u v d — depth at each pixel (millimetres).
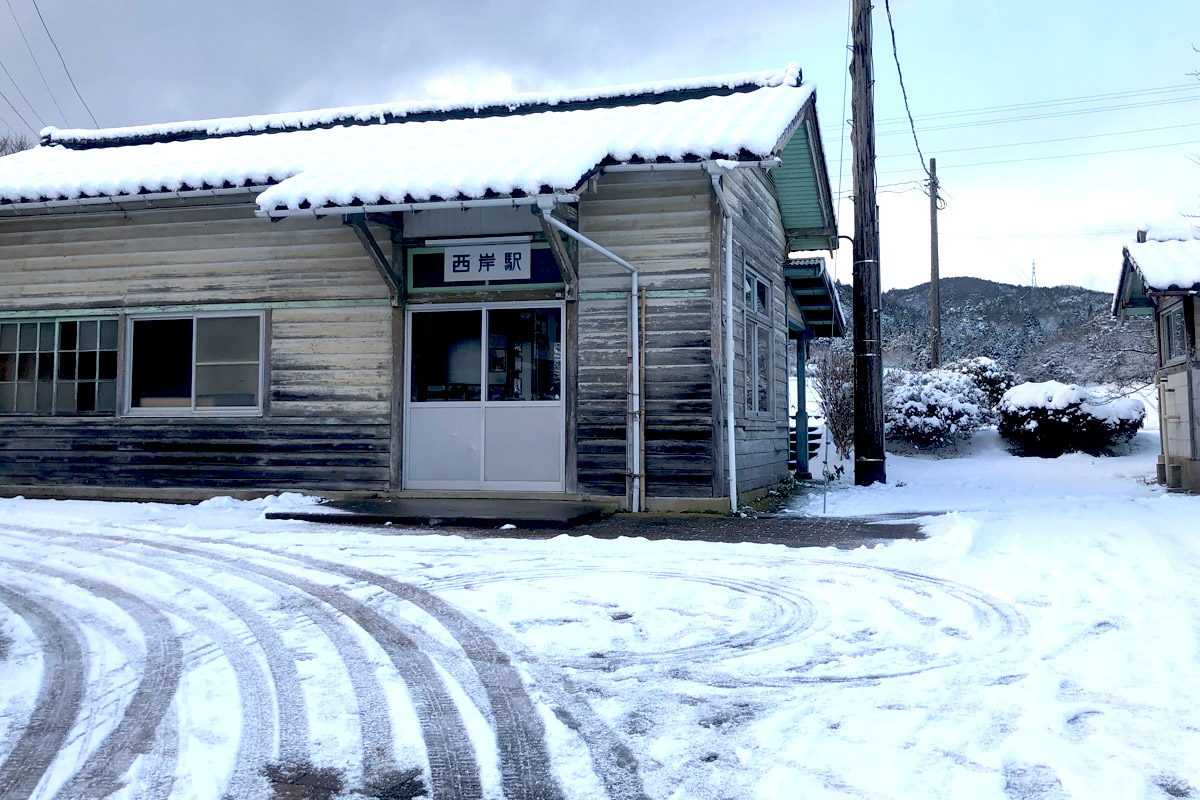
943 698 3715
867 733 3346
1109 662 4098
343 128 12633
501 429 10250
